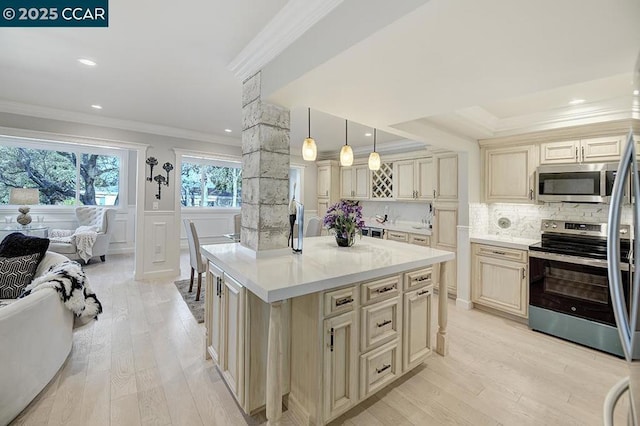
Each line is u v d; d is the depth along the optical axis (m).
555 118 3.01
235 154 5.28
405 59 1.53
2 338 1.61
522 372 2.26
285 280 1.57
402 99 2.11
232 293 1.87
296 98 2.10
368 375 1.87
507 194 3.49
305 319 1.74
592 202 2.86
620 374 2.25
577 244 3.07
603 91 2.50
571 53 1.47
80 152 6.14
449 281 3.92
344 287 1.75
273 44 1.91
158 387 2.00
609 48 1.42
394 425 1.73
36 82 2.73
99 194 6.39
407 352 2.12
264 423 1.71
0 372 1.60
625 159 0.95
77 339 2.62
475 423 1.75
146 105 3.39
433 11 1.13
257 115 2.18
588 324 2.65
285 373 1.88
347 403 1.76
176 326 2.92
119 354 2.40
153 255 4.51
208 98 3.13
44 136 3.62
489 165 3.66
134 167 6.67
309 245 2.74
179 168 4.70
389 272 1.94
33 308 1.83
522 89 1.94
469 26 1.24
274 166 2.22
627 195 2.59
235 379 1.81
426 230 4.36
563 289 2.84
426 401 1.94
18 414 1.71
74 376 2.09
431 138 3.12
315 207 6.44
